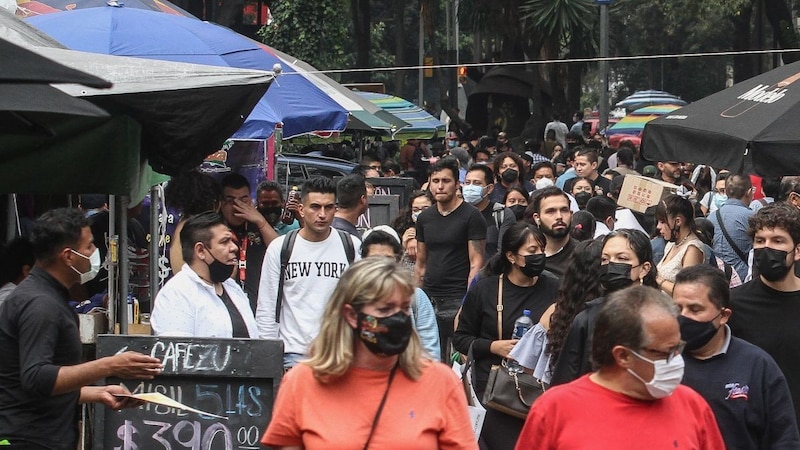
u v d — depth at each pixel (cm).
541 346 1243
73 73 846
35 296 1059
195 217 1241
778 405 1010
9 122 1106
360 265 795
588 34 6619
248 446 1138
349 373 799
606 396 828
